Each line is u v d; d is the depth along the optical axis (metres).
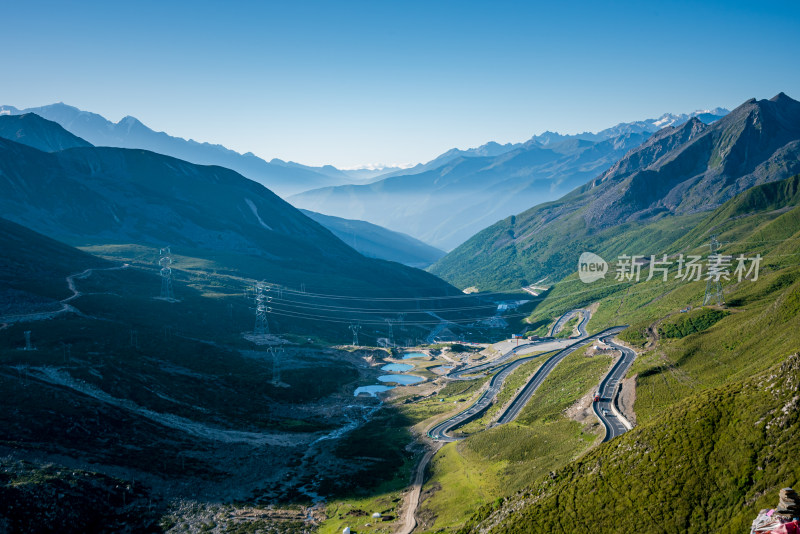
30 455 144.38
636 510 90.19
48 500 122.81
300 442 199.75
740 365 157.00
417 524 133.38
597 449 114.19
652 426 105.44
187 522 134.88
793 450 80.31
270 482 165.12
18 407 164.00
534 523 100.12
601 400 167.38
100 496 133.75
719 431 92.81
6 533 110.75
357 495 155.75
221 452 180.12
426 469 169.88
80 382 193.25
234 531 131.25
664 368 177.62
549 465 135.88
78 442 159.50
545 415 179.00
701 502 84.69
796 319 158.25
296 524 137.50
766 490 78.50
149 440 174.62
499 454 162.62
